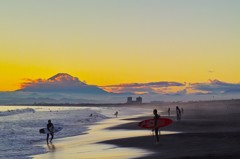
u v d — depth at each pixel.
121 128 44.84
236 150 18.14
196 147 20.89
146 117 83.81
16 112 125.06
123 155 19.98
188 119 57.78
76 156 20.94
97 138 32.44
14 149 25.78
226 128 35.03
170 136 27.77
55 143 29.64
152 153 19.83
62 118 81.56
